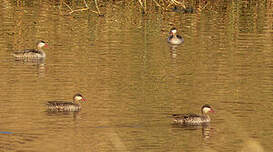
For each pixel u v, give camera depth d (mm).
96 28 41375
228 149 21562
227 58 34188
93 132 22891
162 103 26141
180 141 22391
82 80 29516
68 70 31312
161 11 47906
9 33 39344
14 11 46062
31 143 21625
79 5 49062
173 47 36969
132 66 32281
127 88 28250
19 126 23188
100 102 26188
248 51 35812
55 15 45125
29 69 31531
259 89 28359
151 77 30219
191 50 36188
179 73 31047
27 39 37906
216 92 27844
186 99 26797
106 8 48438
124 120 24125
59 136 22406
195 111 25281
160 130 23391
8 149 20984
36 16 44531
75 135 22500
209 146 21844
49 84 28797
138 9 48469
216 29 41719
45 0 51000
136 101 26375
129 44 37156
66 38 38312
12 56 34188
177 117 24125
